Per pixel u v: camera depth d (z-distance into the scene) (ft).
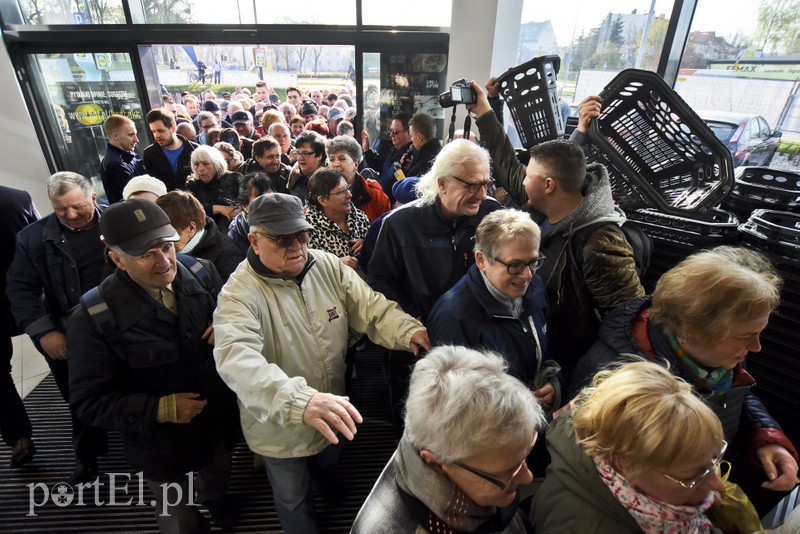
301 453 4.03
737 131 8.05
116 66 13.82
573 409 2.75
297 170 9.38
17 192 6.47
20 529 5.67
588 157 6.06
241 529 5.57
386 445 6.98
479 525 2.34
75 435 6.13
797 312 4.26
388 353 6.46
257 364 3.42
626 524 2.39
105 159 11.41
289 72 20.10
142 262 3.77
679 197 5.40
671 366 3.18
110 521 5.73
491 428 2.01
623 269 4.10
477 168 4.57
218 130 14.47
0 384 6.27
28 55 13.69
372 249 6.02
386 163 11.78
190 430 4.34
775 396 4.57
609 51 9.70
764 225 4.49
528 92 6.63
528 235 3.58
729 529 2.87
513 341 3.96
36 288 5.90
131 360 3.97
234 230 6.91
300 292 4.19
